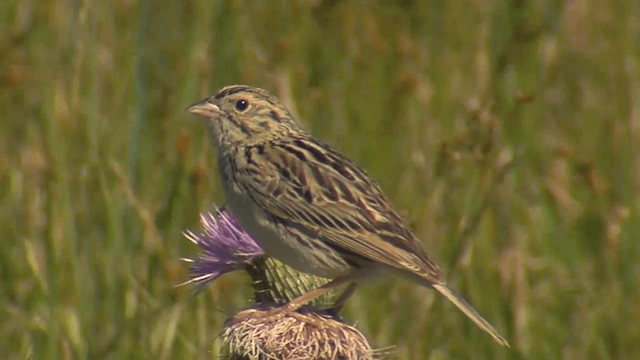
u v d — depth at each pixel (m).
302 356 8.62
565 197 13.27
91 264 11.95
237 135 9.57
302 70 13.75
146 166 12.55
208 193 12.38
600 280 13.11
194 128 12.85
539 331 12.59
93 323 11.78
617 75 14.39
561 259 13.13
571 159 13.62
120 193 12.12
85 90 12.73
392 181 13.26
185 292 11.83
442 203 12.74
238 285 11.91
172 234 12.22
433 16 14.46
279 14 14.05
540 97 14.01
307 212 8.98
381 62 14.02
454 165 12.80
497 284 12.49
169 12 13.41
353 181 9.14
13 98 13.26
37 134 12.77
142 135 12.68
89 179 12.27
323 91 13.73
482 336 12.28
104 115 12.80
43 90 12.84
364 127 13.58
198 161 12.55
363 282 9.05
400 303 12.24
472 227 12.26
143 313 11.78
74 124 12.52
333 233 8.94
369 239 8.89
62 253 11.91
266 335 8.63
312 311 8.88
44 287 11.80
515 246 12.76
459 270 12.51
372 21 14.20
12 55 13.55
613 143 14.03
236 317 8.80
